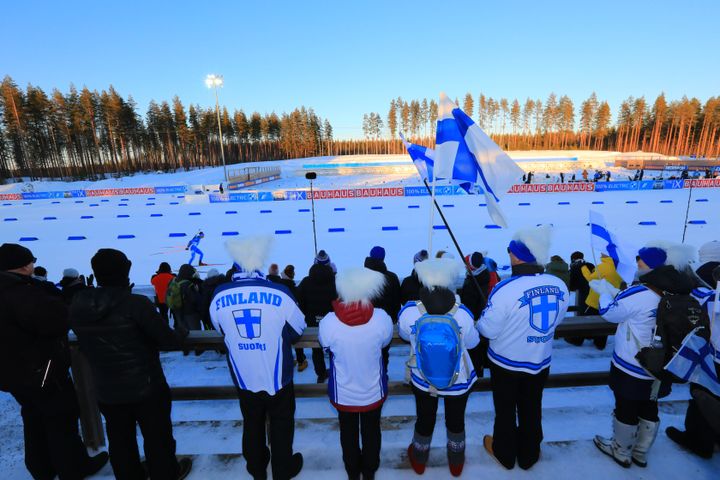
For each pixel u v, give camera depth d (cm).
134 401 208
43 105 6681
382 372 223
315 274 426
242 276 212
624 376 227
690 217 1953
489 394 370
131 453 224
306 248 1564
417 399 226
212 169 6384
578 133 10412
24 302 199
